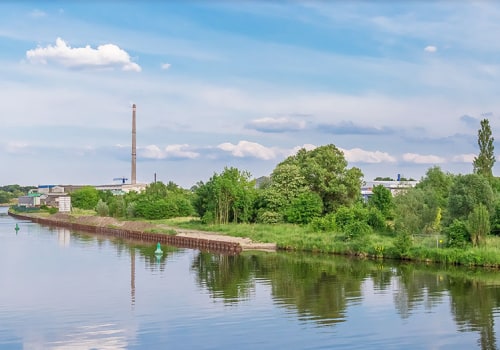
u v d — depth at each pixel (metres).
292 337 27.89
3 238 91.75
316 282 43.28
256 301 36.38
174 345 27.00
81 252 68.25
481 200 63.41
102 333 29.33
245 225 90.06
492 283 41.81
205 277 46.81
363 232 64.06
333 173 95.31
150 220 120.12
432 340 27.16
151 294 39.38
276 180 94.44
